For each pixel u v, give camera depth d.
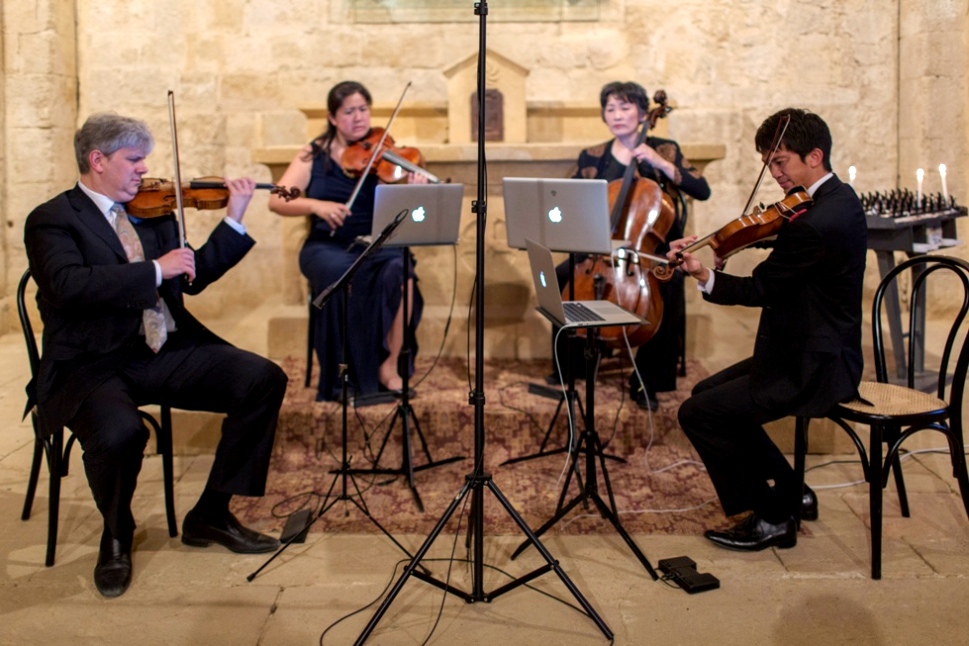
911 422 2.60
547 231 3.02
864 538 2.88
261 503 3.17
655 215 3.49
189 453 3.61
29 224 2.67
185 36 5.46
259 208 5.56
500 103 4.66
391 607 2.50
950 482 3.27
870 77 5.39
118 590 2.57
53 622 2.44
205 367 2.81
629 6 5.39
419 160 3.99
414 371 4.07
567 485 2.95
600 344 3.57
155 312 2.80
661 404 3.61
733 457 2.74
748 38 5.39
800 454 2.81
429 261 4.41
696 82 5.43
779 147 2.66
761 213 2.65
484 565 2.73
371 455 3.44
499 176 4.27
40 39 5.26
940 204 4.16
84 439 2.58
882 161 5.46
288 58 5.50
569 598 2.55
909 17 5.25
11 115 5.32
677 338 3.61
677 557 2.71
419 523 3.01
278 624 2.43
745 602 2.52
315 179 3.89
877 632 2.37
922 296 4.09
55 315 2.69
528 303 4.33
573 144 4.19
